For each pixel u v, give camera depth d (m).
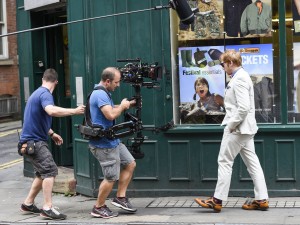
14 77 24.02
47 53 12.23
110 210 8.87
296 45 9.48
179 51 9.78
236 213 8.56
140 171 9.91
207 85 9.74
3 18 23.78
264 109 9.60
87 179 10.23
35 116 8.75
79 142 10.32
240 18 9.59
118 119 9.88
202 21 9.69
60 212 9.21
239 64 8.44
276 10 9.48
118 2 9.82
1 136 19.22
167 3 9.60
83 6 9.95
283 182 9.52
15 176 12.55
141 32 9.76
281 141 9.48
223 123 8.58
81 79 10.09
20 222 8.62
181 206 9.20
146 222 8.19
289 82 9.52
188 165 9.74
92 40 9.95
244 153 8.65
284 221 8.00
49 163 8.76
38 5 11.40
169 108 9.73
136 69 8.65
